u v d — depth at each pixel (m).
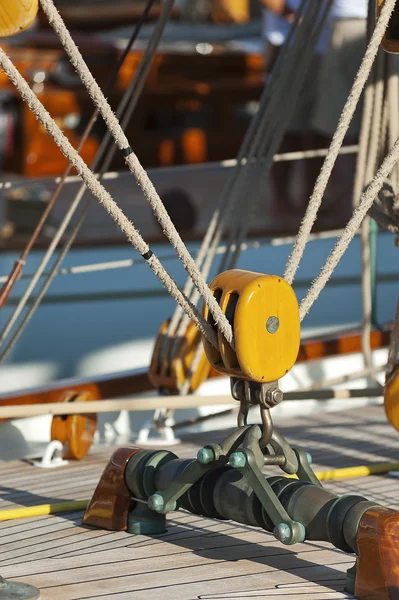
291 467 2.96
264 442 2.92
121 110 4.72
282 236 8.53
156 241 8.41
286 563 3.00
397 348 3.72
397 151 2.96
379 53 3.91
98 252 8.20
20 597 2.64
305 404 5.68
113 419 5.07
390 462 4.27
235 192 4.71
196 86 11.48
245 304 2.78
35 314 8.03
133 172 2.66
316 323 8.50
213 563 3.00
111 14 13.74
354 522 2.72
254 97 11.76
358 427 5.02
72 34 12.14
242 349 2.79
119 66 4.79
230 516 2.99
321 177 2.97
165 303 8.36
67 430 4.27
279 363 2.86
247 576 2.88
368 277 4.84
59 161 11.34
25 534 3.31
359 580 2.69
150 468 3.23
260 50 12.71
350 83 7.37
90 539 3.25
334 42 7.37
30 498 3.76
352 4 8.61
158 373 4.72
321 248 8.51
